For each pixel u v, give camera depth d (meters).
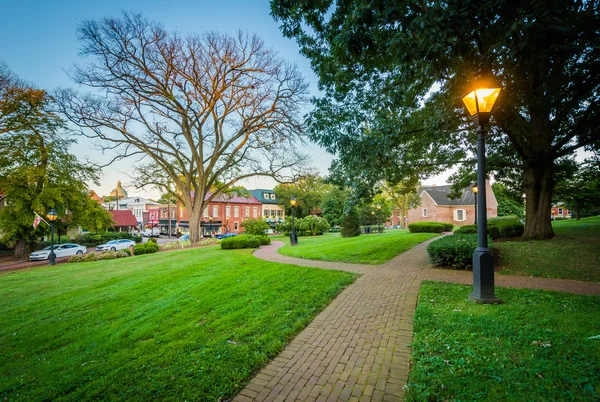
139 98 23.23
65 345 5.08
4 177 22.98
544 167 10.10
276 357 3.58
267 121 25.42
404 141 9.43
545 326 3.68
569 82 6.26
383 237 17.33
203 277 8.74
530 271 7.30
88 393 3.16
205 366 3.44
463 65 5.79
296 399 2.74
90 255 19.81
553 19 4.30
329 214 46.12
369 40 5.09
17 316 7.11
